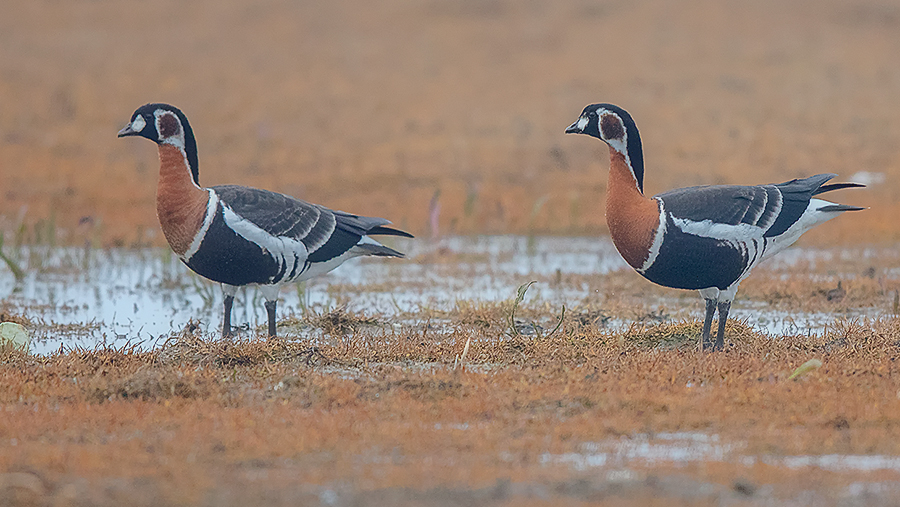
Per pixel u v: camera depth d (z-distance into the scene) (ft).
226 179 81.25
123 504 23.54
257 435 27.96
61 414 30.27
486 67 129.70
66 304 50.96
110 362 37.27
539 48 139.74
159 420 29.73
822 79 122.11
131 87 117.60
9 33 149.48
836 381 33.27
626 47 139.44
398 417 30.01
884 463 26.50
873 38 144.56
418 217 71.92
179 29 155.12
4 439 28.27
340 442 27.55
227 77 124.36
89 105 107.86
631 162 38.68
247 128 99.76
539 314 46.57
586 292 53.11
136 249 63.98
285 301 52.37
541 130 99.45
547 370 34.86
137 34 151.02
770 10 160.76
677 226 37.76
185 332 43.45
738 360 35.94
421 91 117.39
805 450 27.37
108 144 93.76
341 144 94.22
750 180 81.66
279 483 24.75
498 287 54.75
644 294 52.60
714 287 39.34
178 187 40.01
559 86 118.93
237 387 33.76
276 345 38.40
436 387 33.04
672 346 40.32
